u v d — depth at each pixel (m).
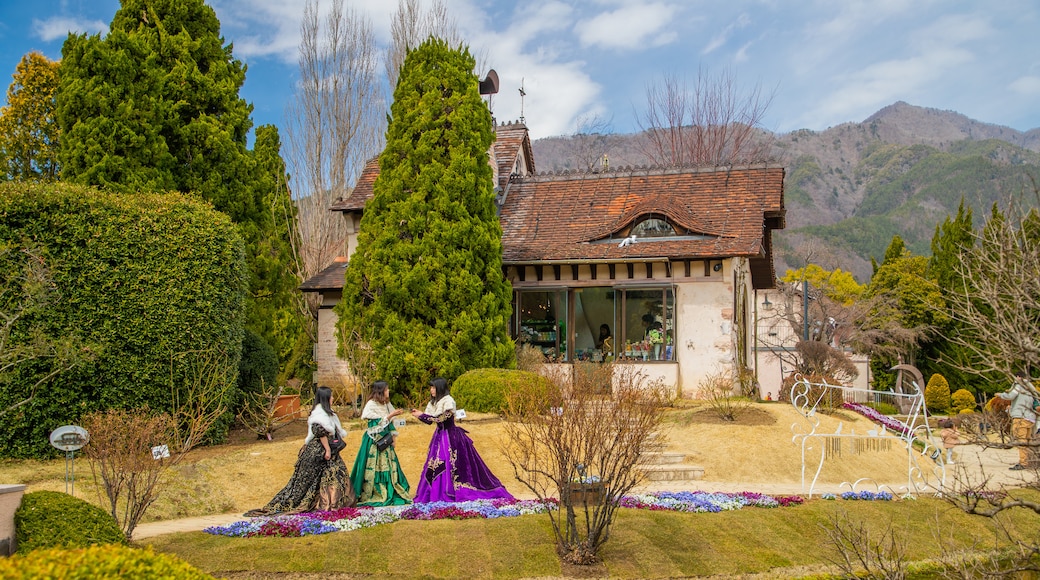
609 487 10.02
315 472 11.09
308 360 26.56
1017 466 14.53
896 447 17.14
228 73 19.50
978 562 9.88
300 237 29.39
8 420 12.89
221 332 15.13
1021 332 8.48
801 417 17.55
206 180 18.41
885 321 34.84
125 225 14.18
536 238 23.31
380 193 20.88
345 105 34.75
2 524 8.03
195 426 12.82
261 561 9.15
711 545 10.44
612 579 9.30
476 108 21.22
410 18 34.69
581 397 10.08
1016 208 9.50
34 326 13.03
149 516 11.10
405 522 10.49
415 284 19.86
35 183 14.01
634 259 21.22
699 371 21.25
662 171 24.80
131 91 17.02
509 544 9.93
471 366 19.94
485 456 14.47
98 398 13.66
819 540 10.97
